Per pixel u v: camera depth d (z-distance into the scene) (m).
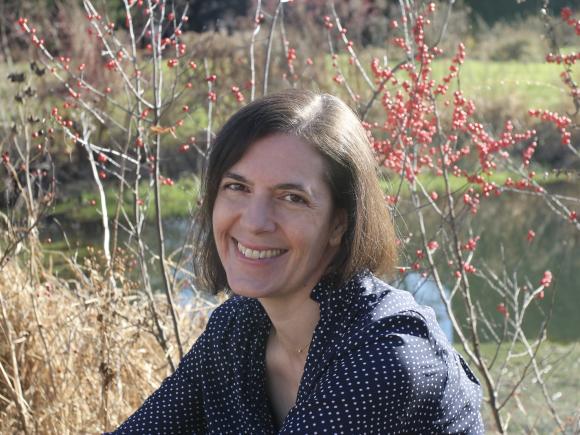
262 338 2.21
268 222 1.96
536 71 13.02
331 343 2.01
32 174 4.29
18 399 3.62
